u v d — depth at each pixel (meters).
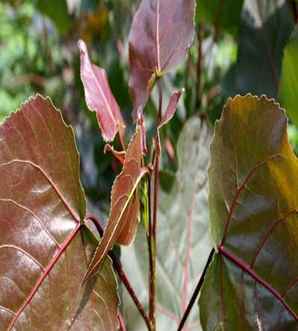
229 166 0.50
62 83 1.69
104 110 0.56
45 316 0.47
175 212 0.70
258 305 0.51
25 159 0.46
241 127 0.49
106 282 0.50
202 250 0.70
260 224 0.50
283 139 0.47
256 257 0.50
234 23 0.98
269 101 0.48
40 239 0.47
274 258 0.50
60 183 0.48
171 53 0.57
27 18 2.39
